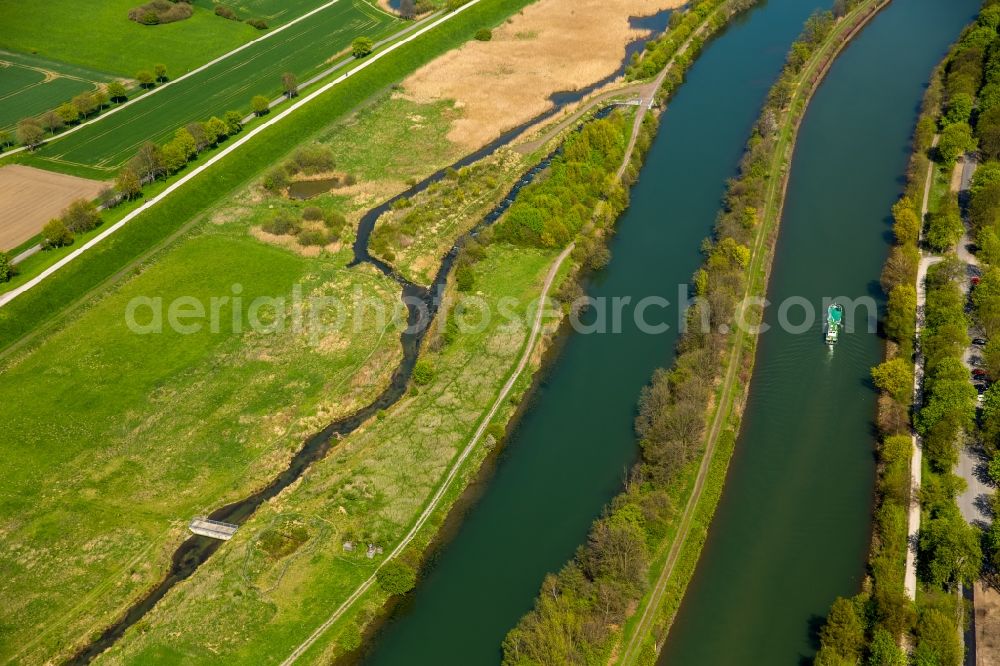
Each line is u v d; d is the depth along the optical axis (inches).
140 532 5831.7
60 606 5388.8
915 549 5231.3
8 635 5231.3
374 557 5521.7
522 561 5536.4
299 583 5383.9
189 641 5088.6
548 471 6136.8
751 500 5807.1
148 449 6432.1
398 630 5196.9
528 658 4690.0
